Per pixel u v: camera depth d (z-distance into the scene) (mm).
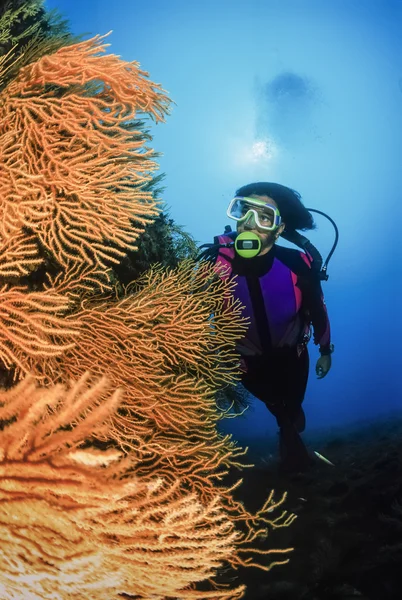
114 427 1880
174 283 2568
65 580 810
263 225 4133
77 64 1759
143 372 1992
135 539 823
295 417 4543
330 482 4211
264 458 6098
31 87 1884
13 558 777
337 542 2922
